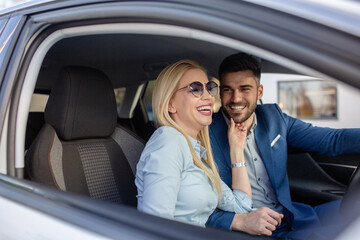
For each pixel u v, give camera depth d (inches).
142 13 29.3
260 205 65.3
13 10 46.8
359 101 19.4
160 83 51.8
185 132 51.9
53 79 115.0
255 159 65.5
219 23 24.5
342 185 82.7
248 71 62.6
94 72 64.9
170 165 44.4
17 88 43.4
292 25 21.6
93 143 64.2
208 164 58.3
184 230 23.1
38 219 28.9
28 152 54.9
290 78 86.2
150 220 24.6
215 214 55.6
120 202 63.1
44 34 42.6
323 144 71.3
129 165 67.9
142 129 142.6
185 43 85.7
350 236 18.1
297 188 85.7
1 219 32.7
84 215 26.8
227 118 67.0
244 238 22.3
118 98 151.3
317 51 20.4
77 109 60.6
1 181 39.4
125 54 105.1
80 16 35.1
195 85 50.8
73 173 57.9
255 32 22.8
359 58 19.1
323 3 20.9
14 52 42.7
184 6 26.8
